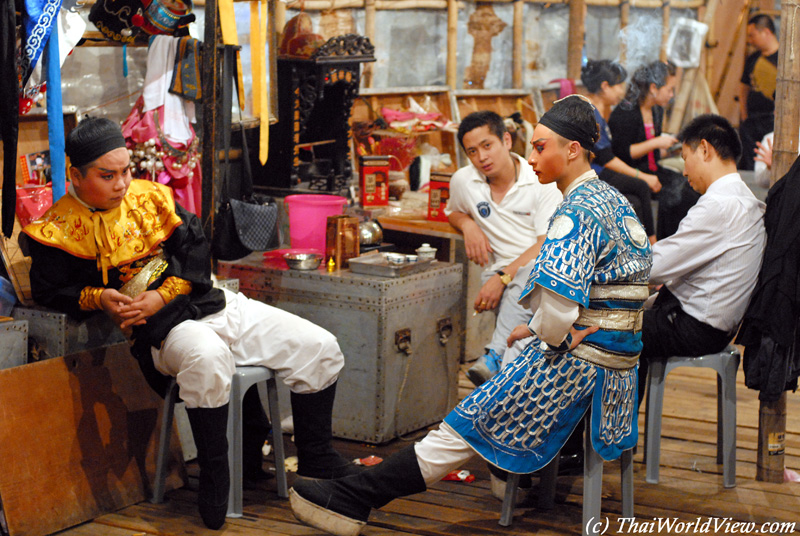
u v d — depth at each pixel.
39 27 3.15
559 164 2.78
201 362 2.94
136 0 3.75
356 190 5.17
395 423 3.96
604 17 7.74
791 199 3.34
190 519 3.15
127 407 3.31
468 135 3.92
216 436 3.01
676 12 7.83
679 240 3.39
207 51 3.73
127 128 3.93
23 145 3.67
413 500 3.37
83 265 3.04
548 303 2.62
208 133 3.76
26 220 3.43
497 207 4.04
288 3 5.18
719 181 3.46
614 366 2.80
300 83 4.67
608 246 2.71
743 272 3.37
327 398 3.29
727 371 3.48
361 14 5.91
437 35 6.54
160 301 3.03
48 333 3.14
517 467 2.83
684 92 7.84
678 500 3.40
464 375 4.95
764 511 3.31
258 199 3.98
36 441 2.99
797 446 3.97
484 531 3.10
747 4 8.02
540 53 7.40
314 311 3.95
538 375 2.78
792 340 3.37
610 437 2.86
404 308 3.90
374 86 6.14
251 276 4.07
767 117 7.64
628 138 6.24
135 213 3.08
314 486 2.91
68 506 3.05
